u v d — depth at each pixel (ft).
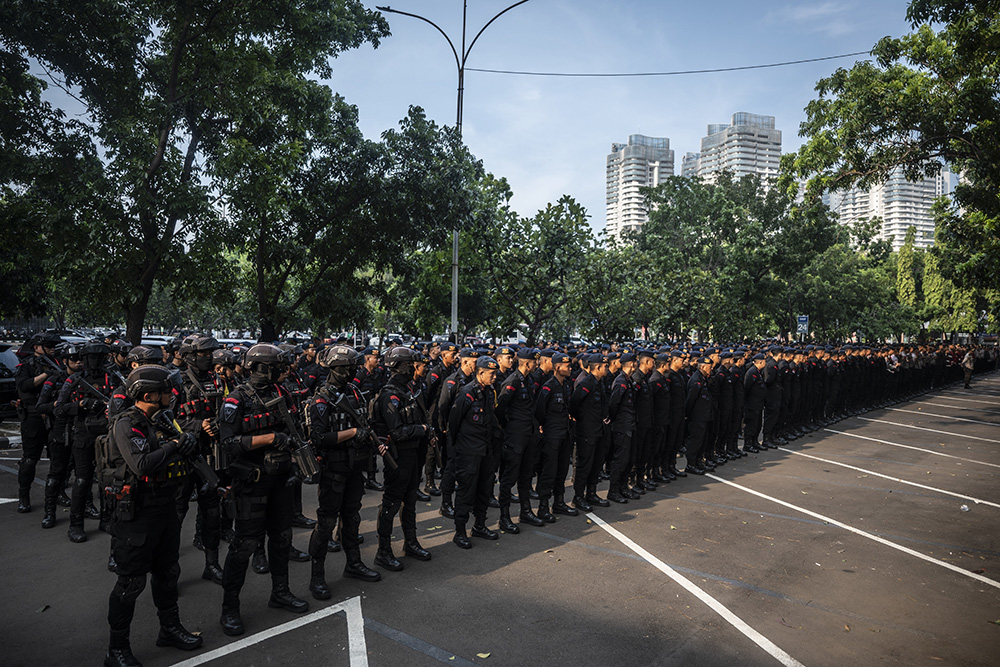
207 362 19.81
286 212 51.62
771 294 101.60
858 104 56.75
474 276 65.00
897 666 13.96
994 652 14.69
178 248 42.98
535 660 13.88
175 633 14.29
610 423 27.55
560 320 91.09
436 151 55.47
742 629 15.60
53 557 19.48
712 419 34.68
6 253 57.52
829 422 54.08
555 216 57.77
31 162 41.83
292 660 13.76
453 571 19.17
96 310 47.37
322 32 51.70
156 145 43.83
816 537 23.06
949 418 59.41
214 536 18.24
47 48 42.93
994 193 55.36
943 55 54.39
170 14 45.57
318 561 16.99
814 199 63.10
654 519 25.09
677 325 81.97
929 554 21.54
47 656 13.74
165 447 13.24
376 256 58.13
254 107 47.60
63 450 22.13
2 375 39.52
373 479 29.25
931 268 173.37
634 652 14.30
